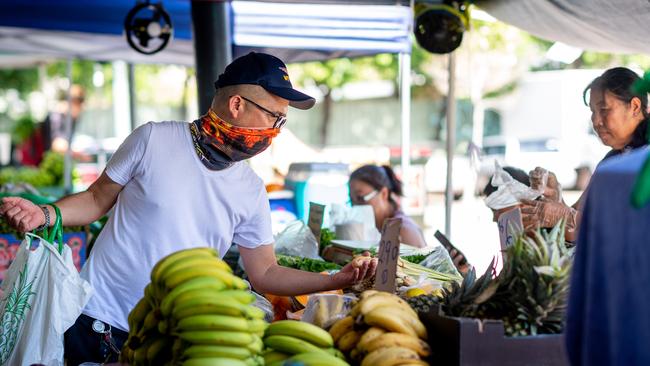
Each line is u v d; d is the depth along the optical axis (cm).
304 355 191
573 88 1560
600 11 412
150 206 272
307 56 601
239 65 266
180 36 712
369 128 2088
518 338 195
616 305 149
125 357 212
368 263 274
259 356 195
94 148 1532
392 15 561
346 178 588
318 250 402
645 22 396
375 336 199
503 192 297
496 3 498
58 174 1131
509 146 1496
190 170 274
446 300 218
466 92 1228
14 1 664
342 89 2036
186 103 1467
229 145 270
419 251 374
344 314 236
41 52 847
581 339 162
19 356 252
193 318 184
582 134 1549
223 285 194
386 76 1859
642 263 142
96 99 1961
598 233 155
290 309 313
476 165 470
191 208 276
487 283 211
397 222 246
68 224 272
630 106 279
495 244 446
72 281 258
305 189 577
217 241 284
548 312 200
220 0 507
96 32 704
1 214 259
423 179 941
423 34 514
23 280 254
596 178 158
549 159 1521
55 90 1920
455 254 349
